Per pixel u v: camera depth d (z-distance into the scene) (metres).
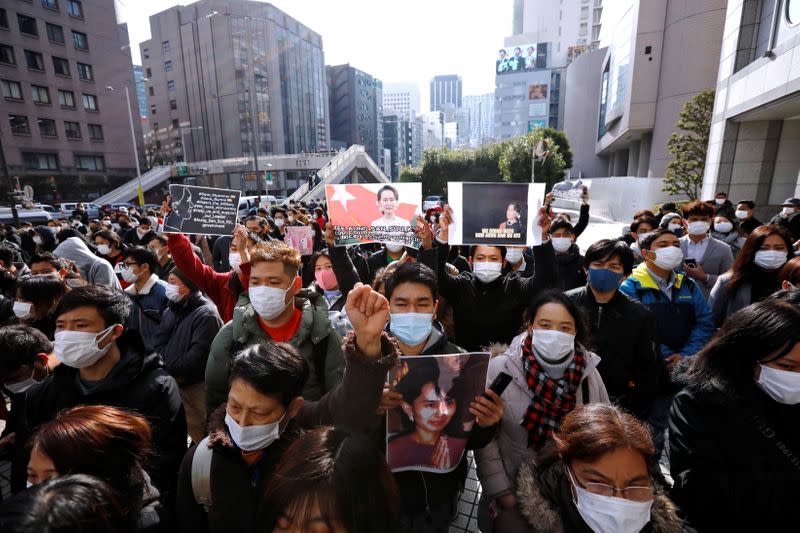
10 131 36.56
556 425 1.74
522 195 2.88
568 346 1.76
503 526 1.37
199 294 2.92
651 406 2.43
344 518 0.89
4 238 9.27
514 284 2.97
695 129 19.41
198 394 2.71
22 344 2.10
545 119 86.06
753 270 3.09
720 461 1.49
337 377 2.12
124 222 10.60
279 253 2.08
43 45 38.47
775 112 12.27
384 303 1.33
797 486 1.39
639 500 1.15
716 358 1.55
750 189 13.96
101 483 0.97
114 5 44.25
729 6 13.95
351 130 87.94
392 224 3.08
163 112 64.44
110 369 1.85
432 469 1.59
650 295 2.94
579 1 86.00
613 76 35.19
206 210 3.11
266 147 60.50
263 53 59.25
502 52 89.38
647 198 23.88
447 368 1.55
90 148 42.56
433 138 149.38
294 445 1.03
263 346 1.45
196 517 1.42
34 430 1.76
